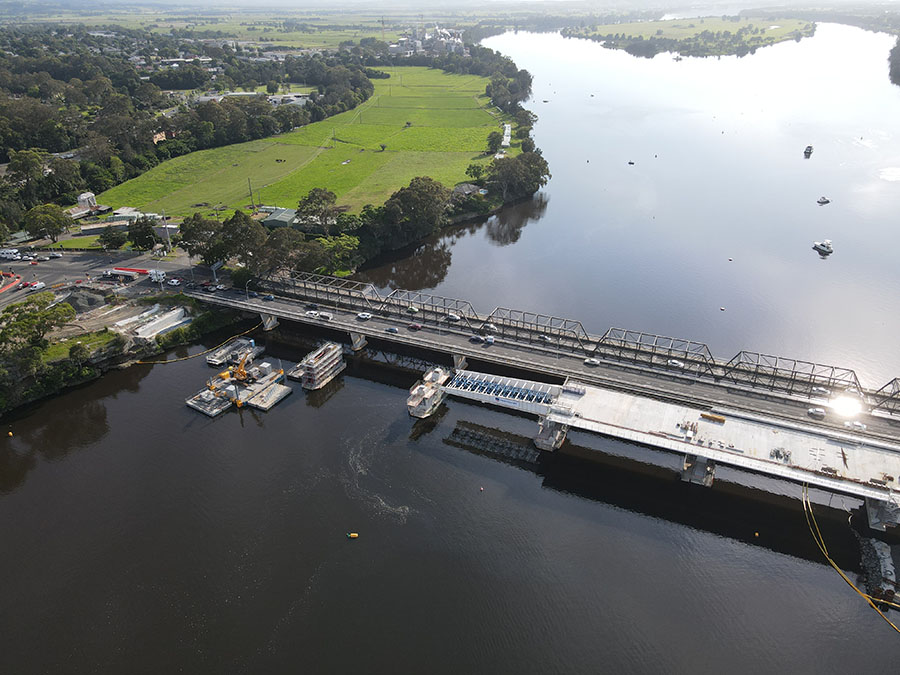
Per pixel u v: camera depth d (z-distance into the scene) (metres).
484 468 142.50
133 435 156.00
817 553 119.88
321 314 199.12
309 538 123.38
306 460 144.75
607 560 118.00
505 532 124.38
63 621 109.12
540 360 171.25
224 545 122.50
